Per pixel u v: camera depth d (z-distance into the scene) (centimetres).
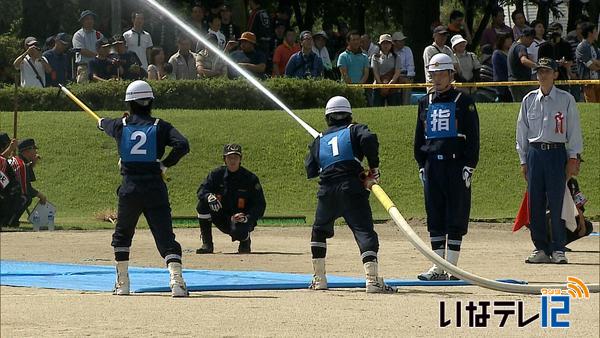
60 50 6906
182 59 6981
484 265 3625
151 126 2803
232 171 4062
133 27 6950
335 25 10994
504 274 3316
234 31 7206
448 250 3098
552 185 3678
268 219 5566
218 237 4825
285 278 3195
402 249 4262
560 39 7112
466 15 9662
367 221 2831
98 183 6241
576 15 9031
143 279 3191
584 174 6378
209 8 7912
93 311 2438
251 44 6844
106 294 2823
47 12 8794
